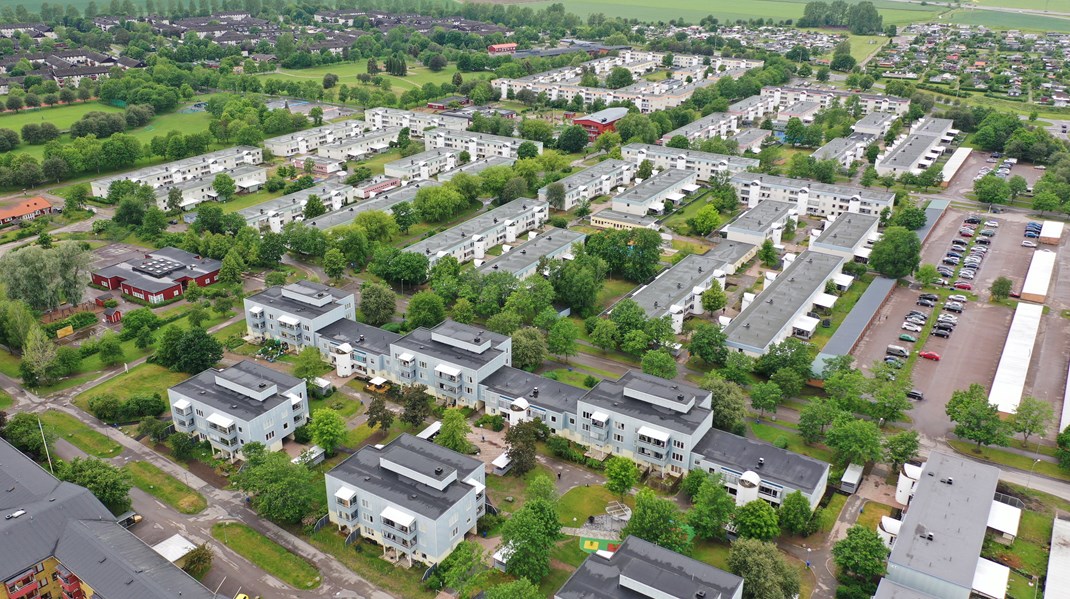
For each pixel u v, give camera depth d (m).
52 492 164.12
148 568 144.75
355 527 170.75
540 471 193.12
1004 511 171.75
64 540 150.88
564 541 168.38
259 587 155.88
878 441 187.88
